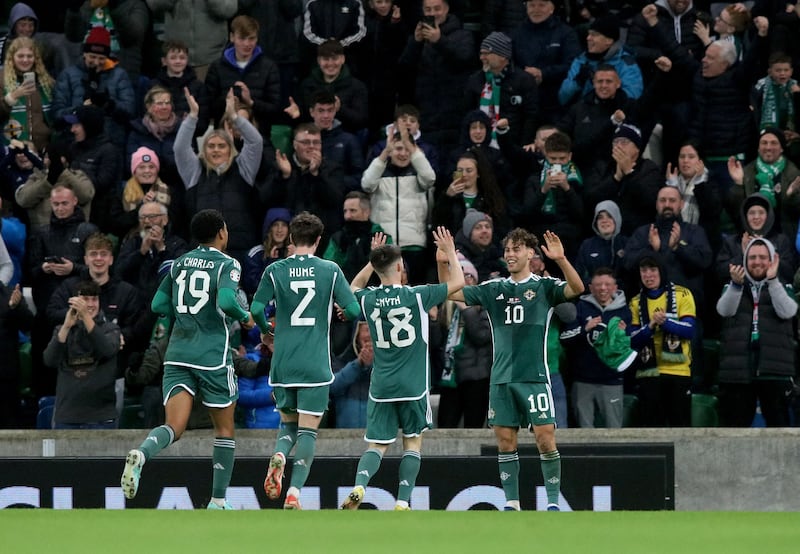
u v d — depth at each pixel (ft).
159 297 95.76
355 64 159.43
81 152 144.36
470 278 123.85
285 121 152.87
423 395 98.84
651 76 154.51
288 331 95.76
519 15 160.25
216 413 95.91
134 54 160.66
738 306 126.11
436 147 151.74
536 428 99.81
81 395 122.21
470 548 65.00
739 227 139.13
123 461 115.85
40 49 160.66
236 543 66.85
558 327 126.00
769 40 153.38
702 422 131.13
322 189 136.67
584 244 135.33
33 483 116.26
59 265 130.31
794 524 75.82
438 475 115.03
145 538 68.69
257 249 133.69
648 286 126.00
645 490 114.21
